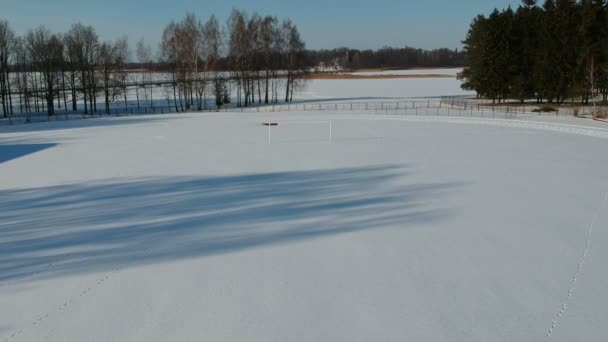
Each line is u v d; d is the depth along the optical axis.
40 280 10.30
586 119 38.84
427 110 49.44
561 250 11.79
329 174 20.30
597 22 49.59
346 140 30.41
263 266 10.98
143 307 9.17
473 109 49.62
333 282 10.16
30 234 13.16
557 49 50.69
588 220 13.97
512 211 14.89
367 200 16.23
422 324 8.49
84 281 10.26
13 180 20.05
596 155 24.11
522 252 11.68
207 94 71.12
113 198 16.84
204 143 29.95
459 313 8.86
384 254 11.62
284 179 19.45
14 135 36.12
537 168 21.12
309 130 35.75
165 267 10.95
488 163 22.36
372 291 9.74
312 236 12.85
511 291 9.70
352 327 8.41
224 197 16.78
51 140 32.59
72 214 15.02
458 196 16.64
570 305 9.12
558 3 50.50
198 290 9.84
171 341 8.02
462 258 11.34
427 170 20.92
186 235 12.99
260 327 8.45
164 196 17.03
